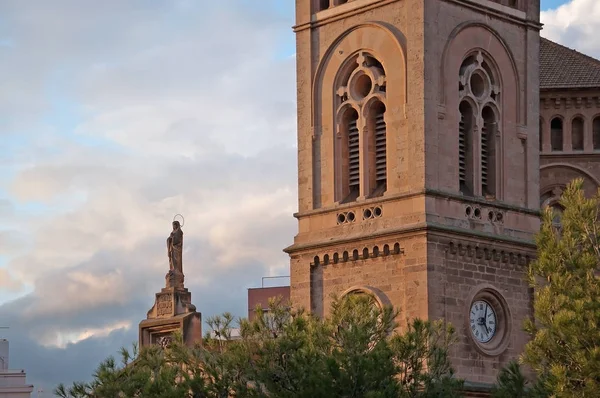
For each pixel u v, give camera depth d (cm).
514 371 8088
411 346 7856
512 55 9994
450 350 9312
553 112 11162
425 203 9338
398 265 9425
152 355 8200
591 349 7662
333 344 7762
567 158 11131
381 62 9700
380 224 9538
